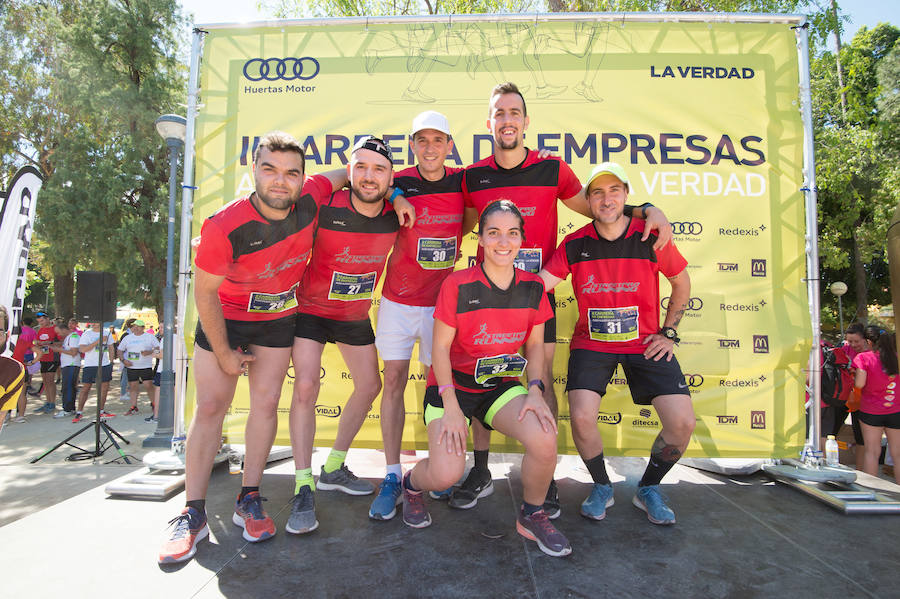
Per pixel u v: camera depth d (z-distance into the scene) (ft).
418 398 10.30
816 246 9.86
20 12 47.26
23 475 15.79
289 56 10.64
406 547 6.43
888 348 14.48
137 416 25.95
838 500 7.84
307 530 6.77
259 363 7.05
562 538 6.29
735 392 9.96
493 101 7.65
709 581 5.64
